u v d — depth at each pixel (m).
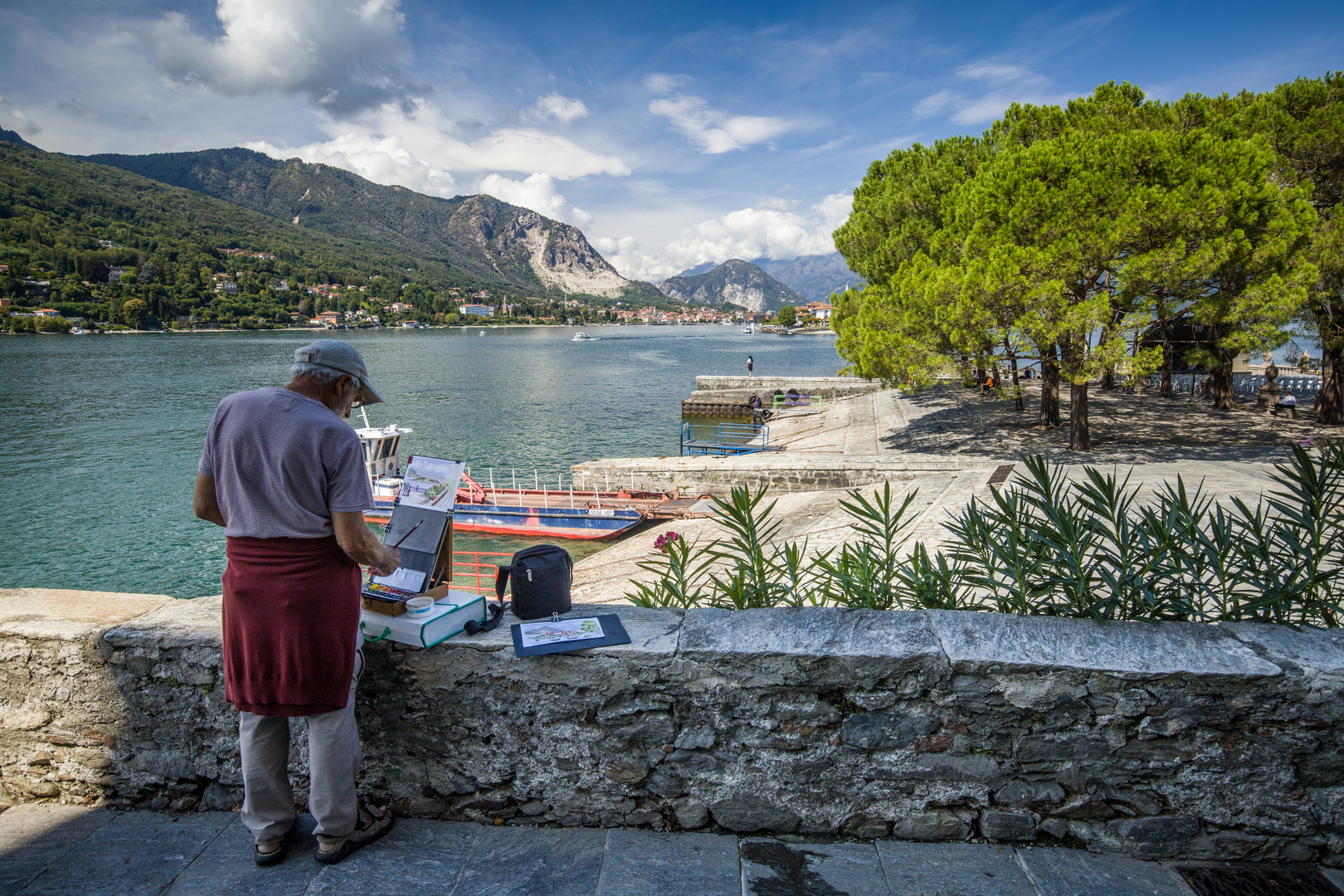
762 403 41.25
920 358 18.19
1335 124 16.48
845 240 29.48
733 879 2.33
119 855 2.49
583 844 2.52
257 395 2.22
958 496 12.05
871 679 2.41
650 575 11.52
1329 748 2.34
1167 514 2.78
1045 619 2.62
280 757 2.39
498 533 19.50
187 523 21.61
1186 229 14.52
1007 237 16.34
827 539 10.52
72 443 34.53
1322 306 17.86
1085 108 18.72
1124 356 15.20
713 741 2.50
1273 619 2.70
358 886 2.31
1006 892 2.28
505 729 2.58
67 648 2.71
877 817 2.50
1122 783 2.41
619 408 48.50
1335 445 2.72
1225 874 2.38
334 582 2.24
